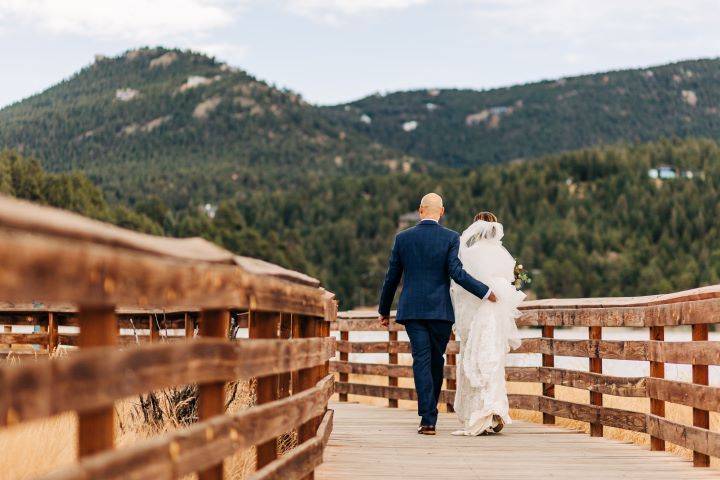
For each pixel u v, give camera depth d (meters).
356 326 11.64
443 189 194.00
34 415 1.72
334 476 5.59
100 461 1.95
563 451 6.85
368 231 178.50
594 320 7.89
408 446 7.05
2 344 9.85
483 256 7.79
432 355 7.94
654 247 157.88
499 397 7.66
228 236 133.75
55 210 1.89
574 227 164.38
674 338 61.97
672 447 7.33
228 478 4.85
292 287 4.52
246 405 6.71
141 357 2.28
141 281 2.25
